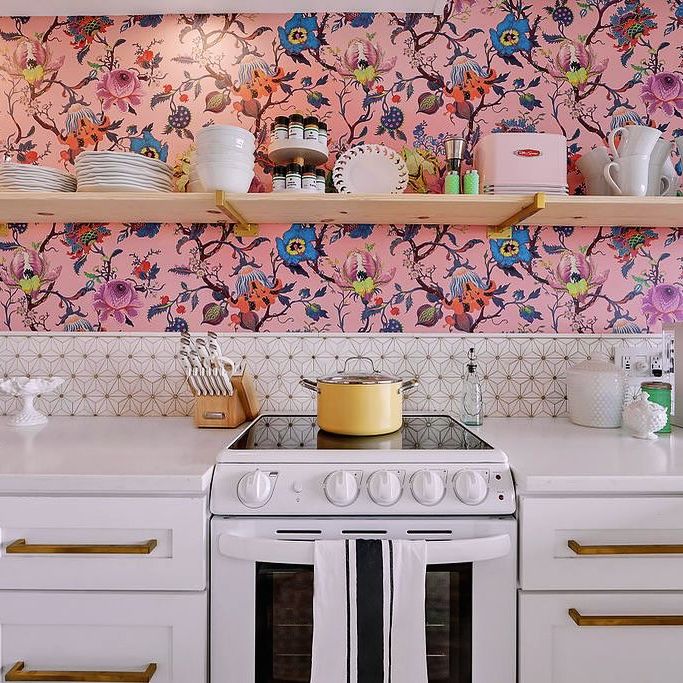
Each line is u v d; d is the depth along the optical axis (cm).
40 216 156
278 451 109
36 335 164
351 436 128
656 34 165
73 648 102
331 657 95
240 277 165
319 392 129
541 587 101
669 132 164
